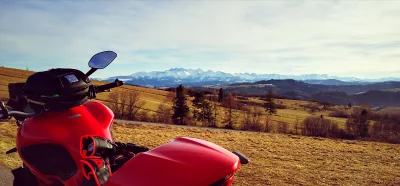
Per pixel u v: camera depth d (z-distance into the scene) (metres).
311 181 8.03
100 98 63.91
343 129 68.38
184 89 78.69
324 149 15.77
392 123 67.88
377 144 20.55
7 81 97.44
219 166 2.04
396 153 15.02
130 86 157.12
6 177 5.66
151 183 1.93
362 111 72.06
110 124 2.93
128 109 62.66
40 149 2.69
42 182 2.85
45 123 2.76
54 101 2.77
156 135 17.47
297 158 12.39
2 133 11.27
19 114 2.72
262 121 74.38
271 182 7.53
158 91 146.75
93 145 2.27
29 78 2.90
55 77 2.80
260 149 14.45
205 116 74.81
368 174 9.52
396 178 9.00
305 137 23.58
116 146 2.57
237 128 68.38
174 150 2.22
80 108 2.91
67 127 2.71
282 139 20.55
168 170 2.00
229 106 84.25
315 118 74.12
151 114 67.75
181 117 72.25
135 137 15.52
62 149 2.64
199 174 1.97
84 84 2.97
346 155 13.99
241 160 2.35
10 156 7.32
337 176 8.91
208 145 2.36
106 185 2.05
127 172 2.05
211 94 129.12
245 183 7.29
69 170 2.58
